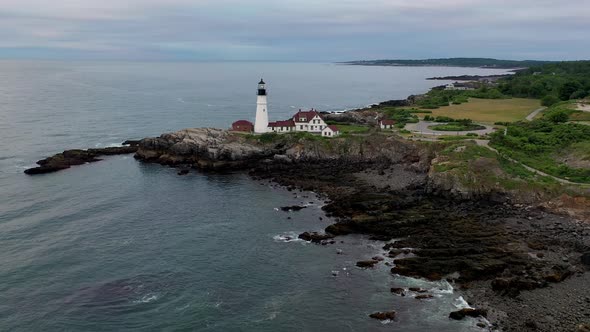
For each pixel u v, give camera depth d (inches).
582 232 2701.8
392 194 3442.4
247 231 2881.4
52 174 4072.3
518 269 2299.5
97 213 3139.8
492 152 3698.3
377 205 3129.9
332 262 2469.2
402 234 2748.5
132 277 2305.6
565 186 3166.8
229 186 3809.1
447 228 2802.7
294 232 2864.2
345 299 2126.0
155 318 1980.8
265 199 3476.9
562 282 2202.3
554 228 2775.6
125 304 2078.0
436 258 2421.3
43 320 1951.3
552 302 2043.6
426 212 3034.0
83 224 2940.5
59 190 3619.6
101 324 1935.3
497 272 2285.9
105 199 3430.1
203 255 2554.1
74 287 2203.5
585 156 3619.6
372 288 2209.6
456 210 3115.2
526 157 3853.3
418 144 4175.7
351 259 2500.0
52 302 2079.2
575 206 2965.1
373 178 3870.6
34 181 3843.5
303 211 3216.0
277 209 3257.9
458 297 2111.2
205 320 1969.7
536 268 2311.8
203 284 2256.4
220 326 1930.4
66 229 2854.3
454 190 3299.7
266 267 2426.2
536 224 2842.0
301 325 1939.0
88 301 2092.8
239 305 2084.2
